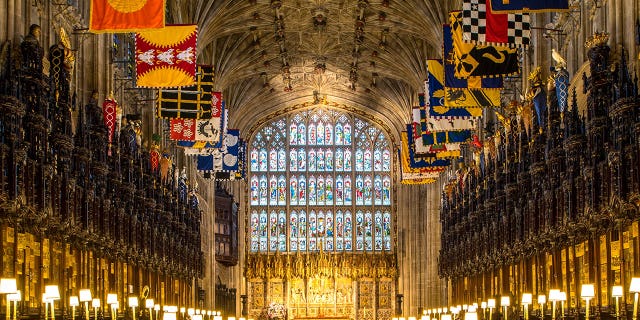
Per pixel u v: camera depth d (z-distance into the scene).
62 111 30.86
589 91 29.83
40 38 35.00
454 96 41.88
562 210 33.62
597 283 29.75
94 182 35.38
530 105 40.09
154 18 31.28
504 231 44.28
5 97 25.66
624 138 26.12
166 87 42.09
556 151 34.53
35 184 28.16
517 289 42.28
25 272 27.80
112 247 38.22
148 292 44.28
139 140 45.88
